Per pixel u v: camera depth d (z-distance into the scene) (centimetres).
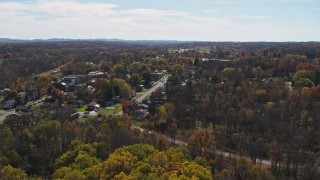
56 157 15862
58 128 18300
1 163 14238
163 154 12731
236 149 17888
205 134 17175
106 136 17062
